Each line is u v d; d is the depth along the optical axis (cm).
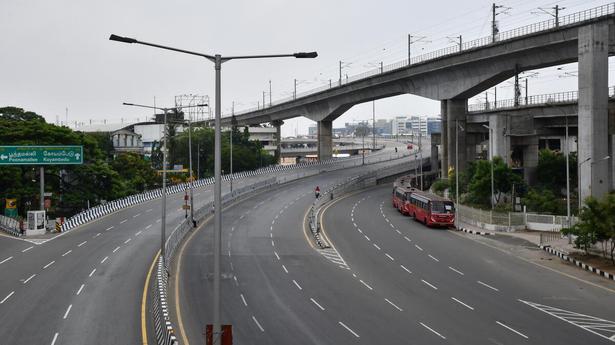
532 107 8094
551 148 12550
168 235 6206
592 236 4628
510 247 5488
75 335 2939
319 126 14262
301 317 3291
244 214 7700
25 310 3412
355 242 5778
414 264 4781
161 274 3659
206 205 7675
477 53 8394
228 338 1895
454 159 9512
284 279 4244
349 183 10262
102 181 8381
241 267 4641
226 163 13275
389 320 3231
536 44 7344
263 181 10575
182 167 12256
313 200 8950
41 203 6794
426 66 9588
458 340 2873
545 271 4509
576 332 3008
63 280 4194
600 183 6244
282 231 6419
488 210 7012
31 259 5019
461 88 9119
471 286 4047
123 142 16288
